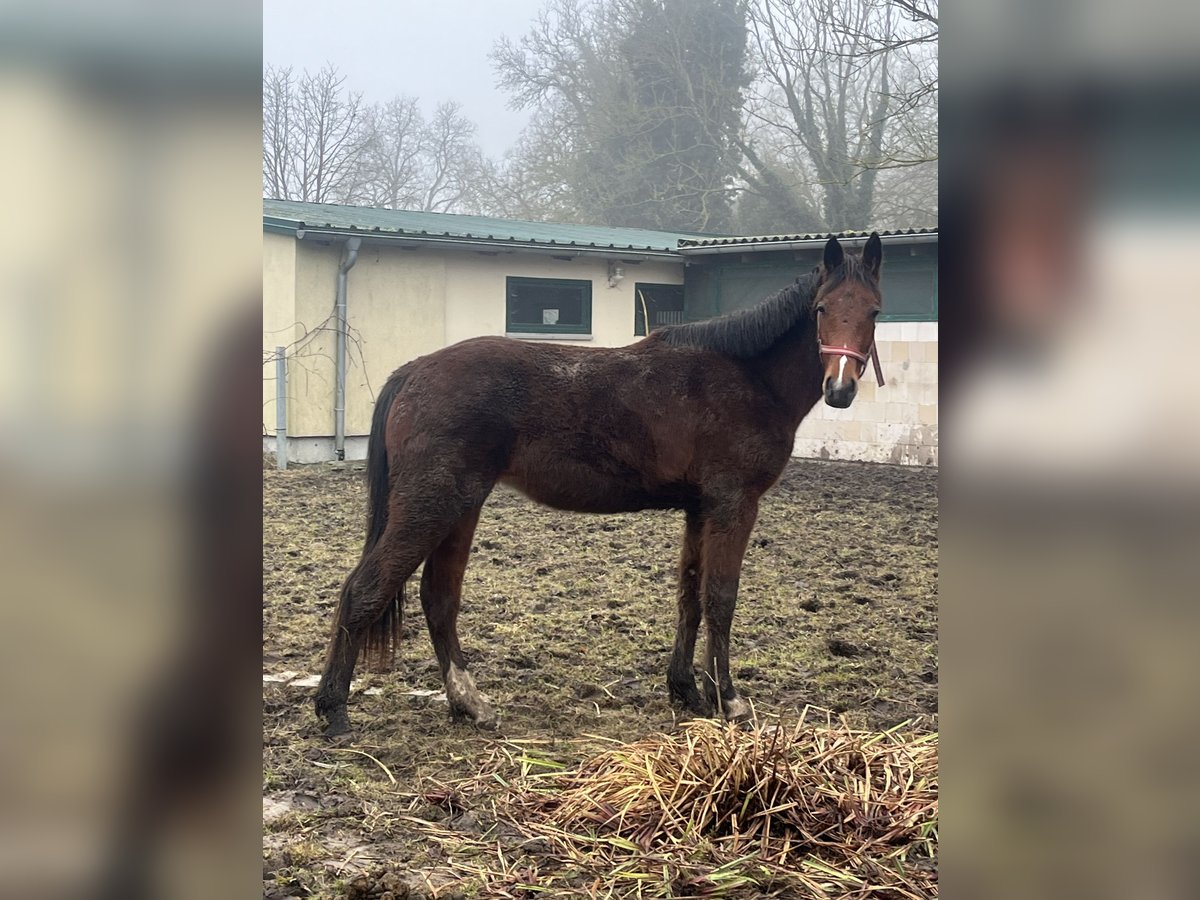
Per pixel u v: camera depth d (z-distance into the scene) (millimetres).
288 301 13297
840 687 5238
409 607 6871
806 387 4906
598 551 8844
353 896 2902
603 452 4754
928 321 14109
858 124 24297
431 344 14555
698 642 6070
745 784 3562
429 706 4875
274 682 5168
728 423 4805
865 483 12766
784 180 26219
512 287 15234
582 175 28094
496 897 2979
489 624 6355
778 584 7621
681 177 27250
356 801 3707
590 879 3109
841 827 3408
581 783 3797
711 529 4848
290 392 13391
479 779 3920
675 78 27047
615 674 5453
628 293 16391
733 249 15422
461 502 4512
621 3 27406
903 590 7477
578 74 28047
